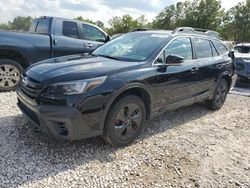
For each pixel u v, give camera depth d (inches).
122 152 153.3
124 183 126.4
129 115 156.9
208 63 218.1
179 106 194.7
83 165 137.0
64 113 132.0
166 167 142.7
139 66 160.7
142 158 149.0
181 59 170.2
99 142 160.9
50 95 135.1
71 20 290.0
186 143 171.9
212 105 240.7
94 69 146.7
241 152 167.2
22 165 131.5
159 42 182.7
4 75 242.2
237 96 315.0
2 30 245.3
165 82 173.0
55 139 158.9
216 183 133.3
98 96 138.6
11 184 117.6
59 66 152.4
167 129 192.1
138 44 185.9
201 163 149.7
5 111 194.5
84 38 298.4
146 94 163.2
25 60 250.4
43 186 118.6
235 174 142.3
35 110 139.2
